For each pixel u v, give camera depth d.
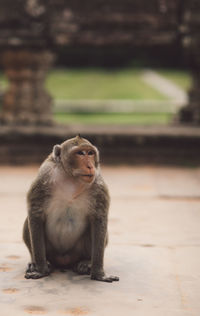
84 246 5.12
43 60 12.10
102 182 4.85
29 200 4.86
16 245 6.03
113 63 43.84
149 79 38.91
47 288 4.68
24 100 12.14
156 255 5.71
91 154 4.68
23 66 11.96
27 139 11.59
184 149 11.69
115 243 6.14
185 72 43.81
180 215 7.55
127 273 5.12
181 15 12.02
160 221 7.21
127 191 9.10
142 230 6.74
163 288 4.73
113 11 12.02
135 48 12.67
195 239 6.36
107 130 12.12
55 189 4.77
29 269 5.04
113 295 4.54
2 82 32.47
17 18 11.77
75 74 40.50
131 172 10.95
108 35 12.07
